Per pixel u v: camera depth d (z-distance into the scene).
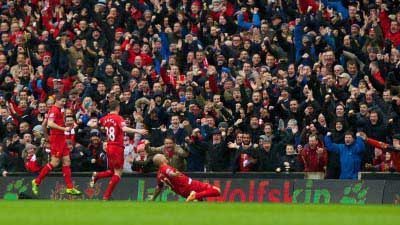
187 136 39.03
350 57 41.81
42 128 40.56
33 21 52.91
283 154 36.75
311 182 35.44
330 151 35.69
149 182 38.03
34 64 48.75
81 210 23.39
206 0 49.12
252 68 42.16
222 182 37.09
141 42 47.62
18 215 20.66
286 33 44.53
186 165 38.34
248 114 38.25
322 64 41.19
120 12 49.56
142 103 41.44
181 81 43.22
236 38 44.16
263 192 36.25
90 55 47.91
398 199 33.91
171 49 45.22
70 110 40.56
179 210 23.61
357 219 19.66
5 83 47.94
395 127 36.25
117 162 35.22
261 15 47.19
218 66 43.88
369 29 43.19
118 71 45.59
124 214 21.19
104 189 39.06
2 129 43.62
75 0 51.38
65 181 38.84
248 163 36.75
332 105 37.22
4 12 54.25
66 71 47.78
